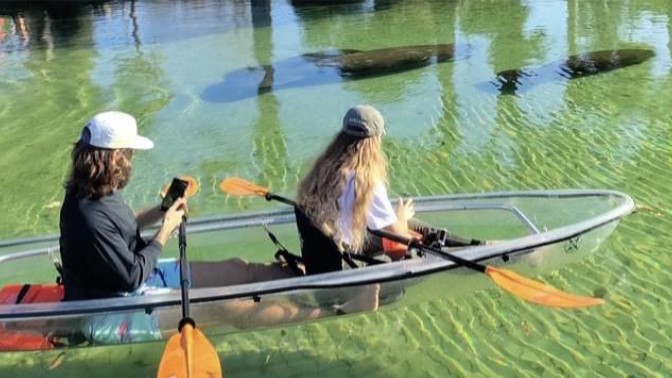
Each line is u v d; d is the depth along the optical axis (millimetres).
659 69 10344
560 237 4219
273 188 6695
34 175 7223
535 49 12008
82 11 17391
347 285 3766
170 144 7977
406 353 4152
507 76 10336
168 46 13336
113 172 3291
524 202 5102
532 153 7258
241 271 4051
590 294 4637
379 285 3824
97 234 3309
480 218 5012
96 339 3689
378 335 4328
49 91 10484
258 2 17172
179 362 3105
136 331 3686
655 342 4152
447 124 8305
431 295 4070
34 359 4156
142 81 10891
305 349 4234
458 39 13172
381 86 10117
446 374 3951
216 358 3176
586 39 12555
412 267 3857
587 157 7082
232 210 6215
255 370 4059
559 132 7855
